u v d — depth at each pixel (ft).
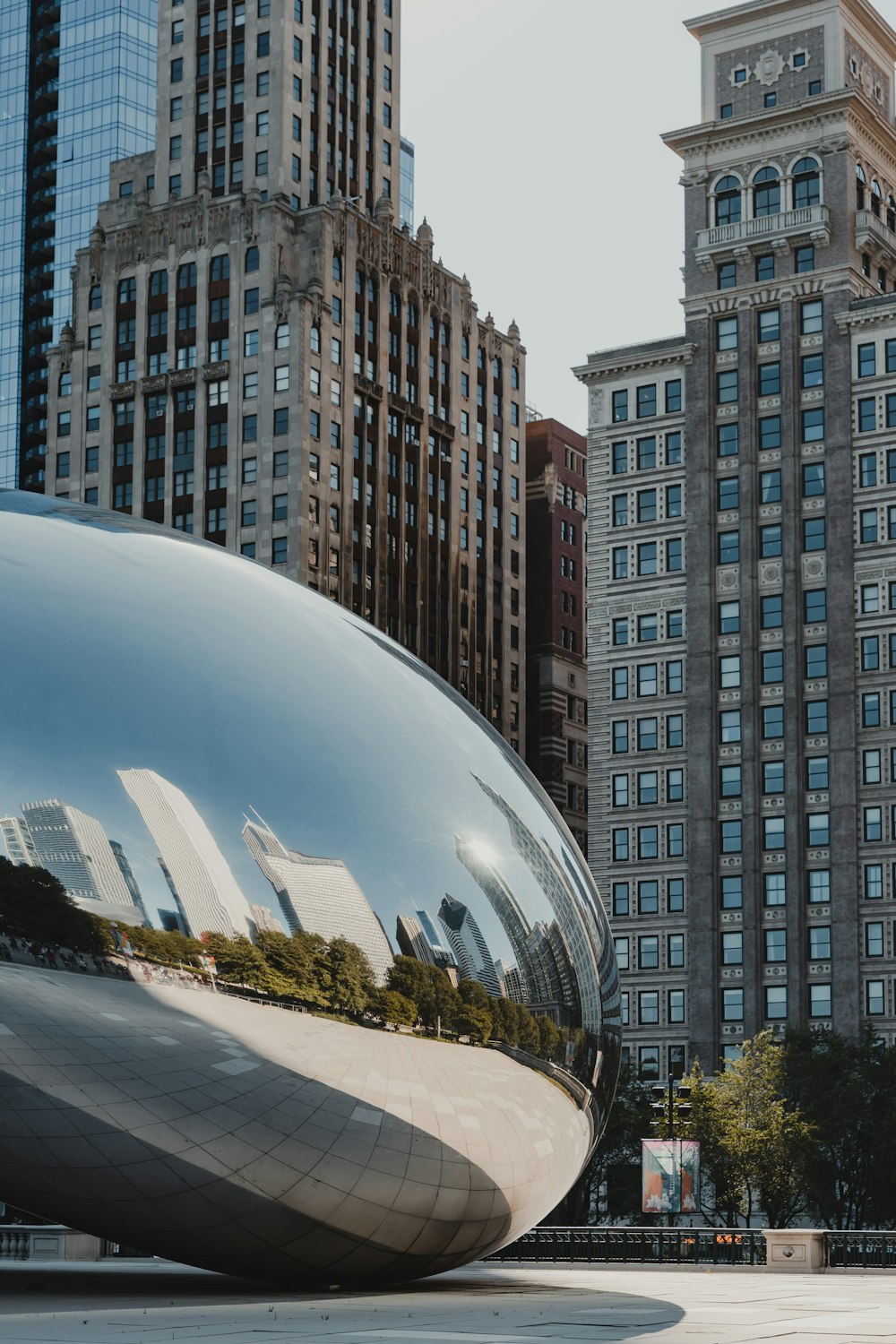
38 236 499.10
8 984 45.83
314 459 350.84
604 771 309.83
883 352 296.71
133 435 369.50
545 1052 50.62
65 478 377.91
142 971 45.24
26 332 492.13
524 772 54.54
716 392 311.47
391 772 48.49
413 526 377.71
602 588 316.19
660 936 298.35
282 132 370.73
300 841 46.44
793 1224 236.43
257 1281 55.26
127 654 47.01
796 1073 229.86
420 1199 49.65
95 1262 81.41
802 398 303.89
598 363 321.32
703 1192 242.37
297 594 52.29
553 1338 40.88
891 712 287.28
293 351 350.23
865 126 310.04
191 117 383.24
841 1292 67.00
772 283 306.55
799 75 312.91
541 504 427.74
